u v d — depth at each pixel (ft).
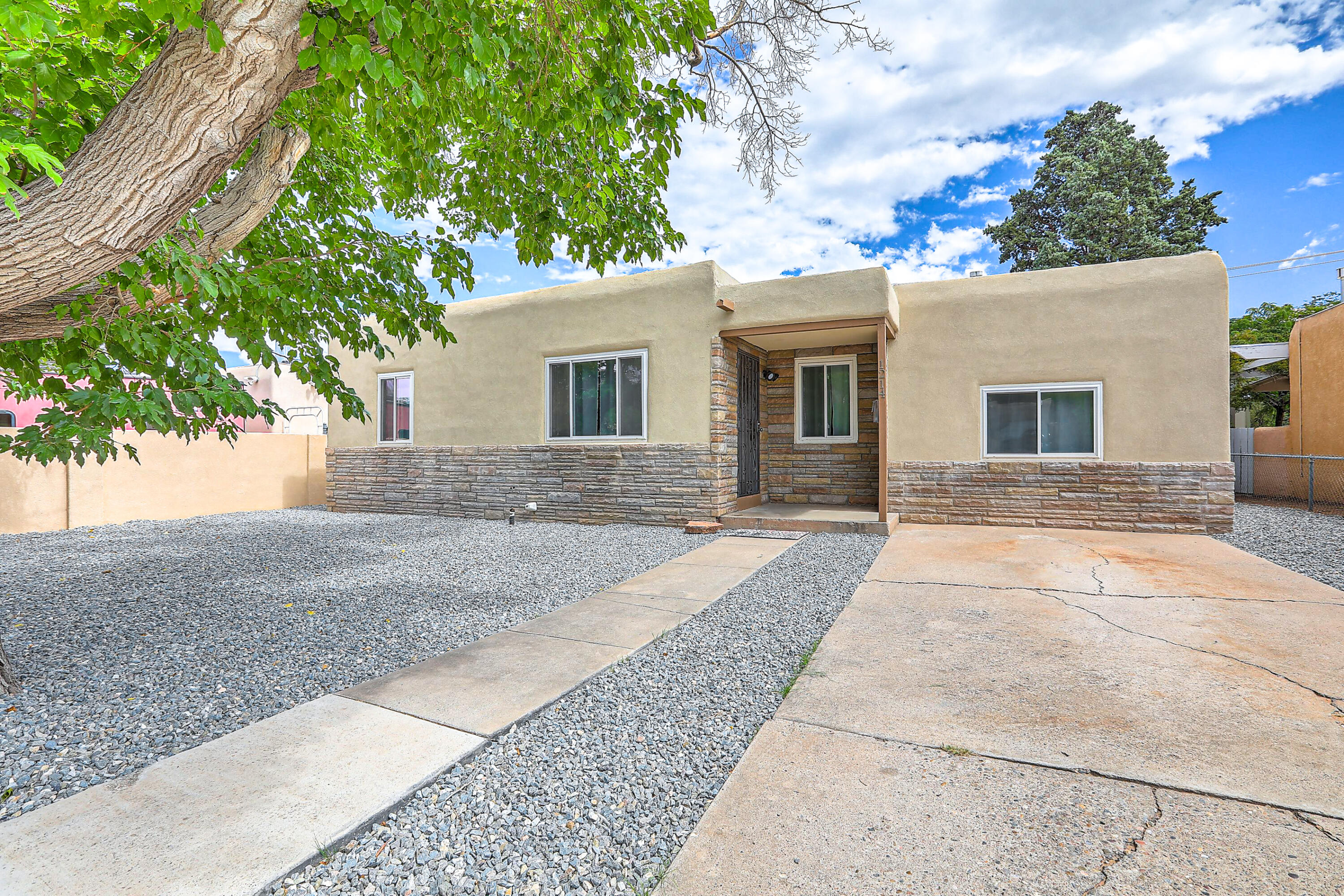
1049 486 29.01
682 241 18.72
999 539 26.27
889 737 9.14
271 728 9.58
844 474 36.22
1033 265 86.74
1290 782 7.65
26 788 7.93
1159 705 9.99
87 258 8.09
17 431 32.27
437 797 7.84
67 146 9.20
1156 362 27.30
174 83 7.53
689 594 18.24
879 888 5.97
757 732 9.69
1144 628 14.03
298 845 6.66
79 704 10.56
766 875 6.20
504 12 12.89
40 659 12.71
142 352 13.02
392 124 14.47
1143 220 80.94
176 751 8.97
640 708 10.59
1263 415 81.00
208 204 12.75
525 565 22.71
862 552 24.16
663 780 8.36
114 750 8.96
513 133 15.35
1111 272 28.02
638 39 13.07
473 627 15.20
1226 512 26.27
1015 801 7.40
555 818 7.48
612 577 20.74
